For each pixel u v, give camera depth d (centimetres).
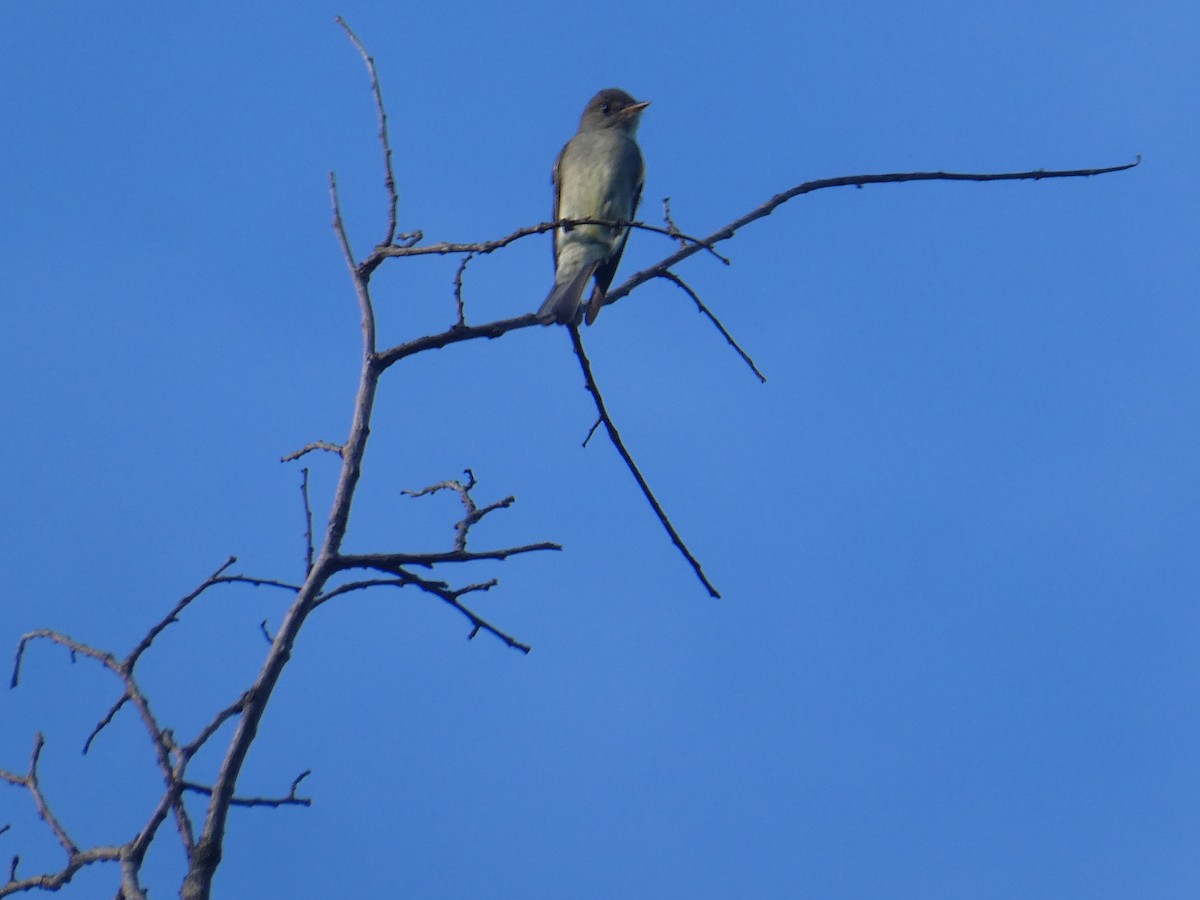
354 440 785
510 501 817
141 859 659
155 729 700
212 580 756
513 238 825
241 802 730
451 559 750
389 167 884
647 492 899
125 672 729
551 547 767
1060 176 963
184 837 652
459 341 843
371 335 834
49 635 753
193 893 629
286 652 702
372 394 810
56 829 701
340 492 763
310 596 723
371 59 905
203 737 679
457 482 834
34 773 722
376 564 745
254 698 683
